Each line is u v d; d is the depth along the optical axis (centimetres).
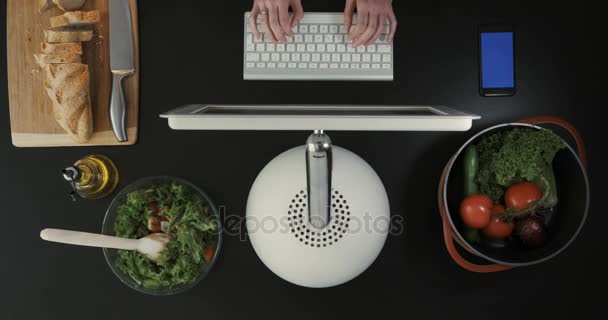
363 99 78
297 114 50
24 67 77
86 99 74
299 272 61
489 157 69
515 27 78
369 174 63
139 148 78
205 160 78
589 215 77
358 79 74
